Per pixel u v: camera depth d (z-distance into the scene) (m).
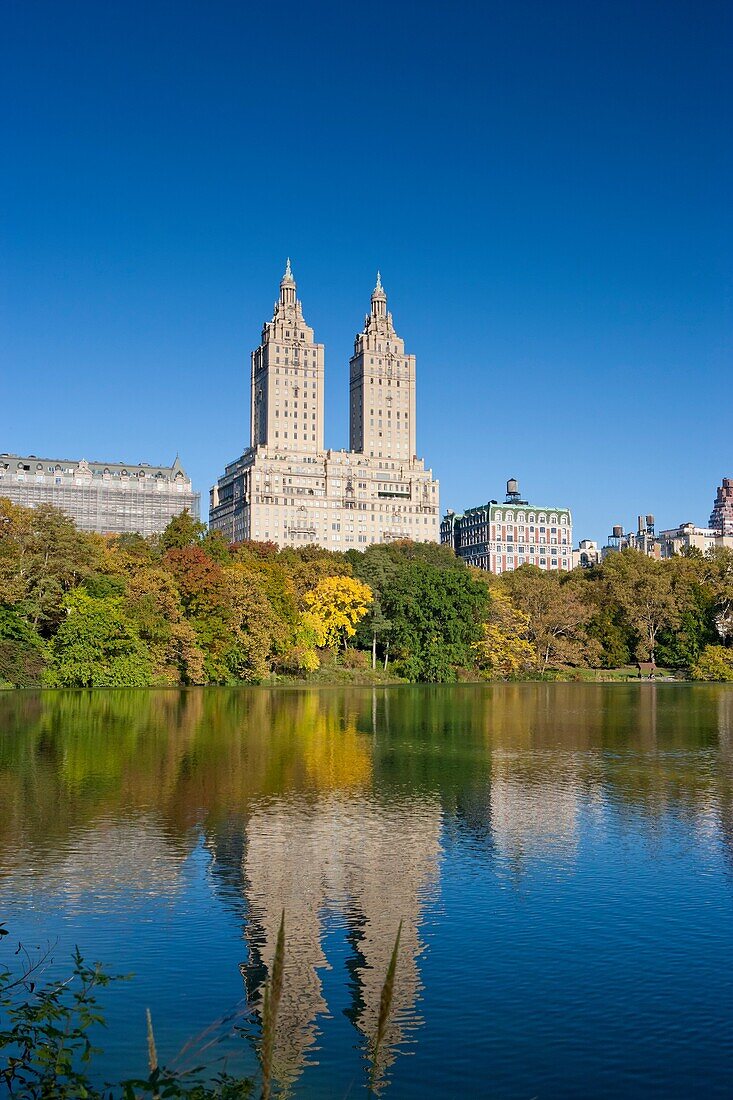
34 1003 22.98
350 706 101.19
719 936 28.23
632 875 34.38
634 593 176.50
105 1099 18.56
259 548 170.75
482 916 29.86
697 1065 20.86
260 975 25.22
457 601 155.38
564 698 117.88
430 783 51.88
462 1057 21.12
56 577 118.50
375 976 25.36
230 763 57.72
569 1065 20.81
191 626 128.50
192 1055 20.84
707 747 68.12
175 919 29.19
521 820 42.97
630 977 25.36
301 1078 20.09
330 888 32.44
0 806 44.41
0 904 30.31
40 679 115.75
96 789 48.75
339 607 155.00
